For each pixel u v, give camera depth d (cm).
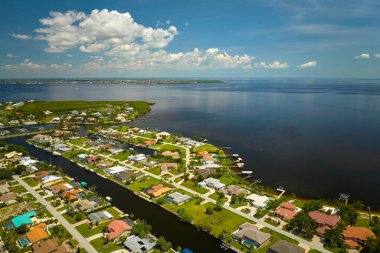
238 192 14538
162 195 14462
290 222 11444
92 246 10250
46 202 13625
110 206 13350
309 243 10525
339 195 14688
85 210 12756
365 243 10075
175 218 12475
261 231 11112
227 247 10350
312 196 14888
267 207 13162
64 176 16862
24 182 16050
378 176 17338
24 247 10081
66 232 10975
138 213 12875
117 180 16612
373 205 13800
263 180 16962
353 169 18550
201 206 13338
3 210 12762
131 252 9862
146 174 17400
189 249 10281
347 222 11831
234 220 12106
